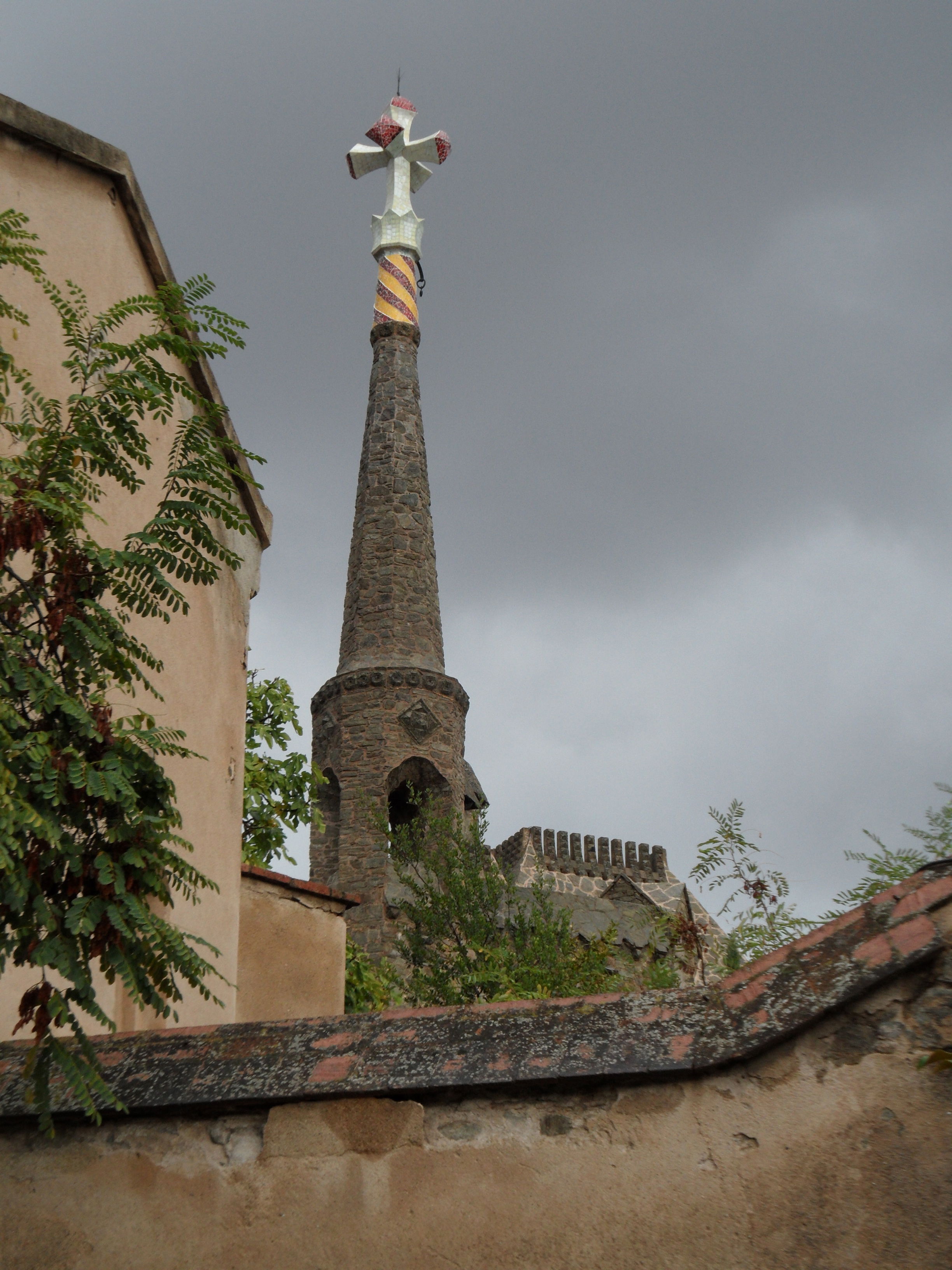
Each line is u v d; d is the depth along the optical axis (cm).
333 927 1034
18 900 384
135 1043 447
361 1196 405
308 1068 422
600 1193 388
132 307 508
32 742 397
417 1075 410
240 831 844
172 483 524
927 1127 369
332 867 3275
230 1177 417
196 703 782
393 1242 397
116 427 477
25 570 566
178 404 785
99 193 739
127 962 401
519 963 1844
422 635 3503
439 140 4009
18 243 650
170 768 727
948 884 398
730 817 602
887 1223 364
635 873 4053
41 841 401
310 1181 410
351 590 3612
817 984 391
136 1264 411
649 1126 392
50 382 661
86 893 412
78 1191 424
